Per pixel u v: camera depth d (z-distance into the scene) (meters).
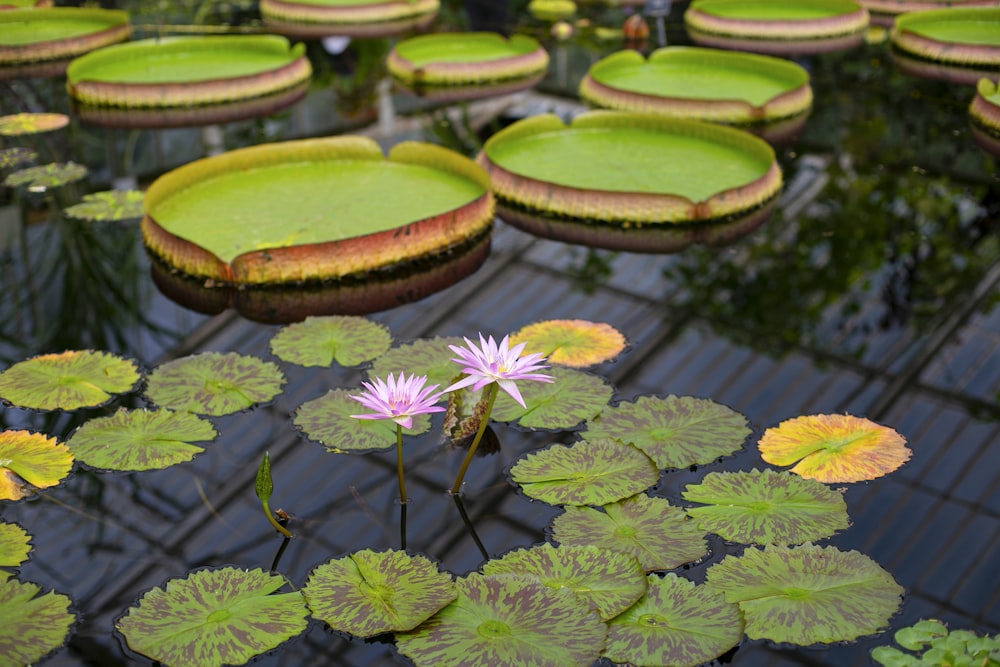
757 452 2.09
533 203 3.44
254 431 2.19
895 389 2.43
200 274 2.93
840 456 2.07
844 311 2.83
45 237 3.35
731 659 1.55
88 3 6.62
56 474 2.04
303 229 3.11
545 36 6.08
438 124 4.59
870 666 1.53
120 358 2.52
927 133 4.30
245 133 4.44
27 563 1.82
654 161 3.76
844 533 1.87
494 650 1.52
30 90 4.91
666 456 2.04
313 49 5.76
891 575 1.72
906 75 5.11
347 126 4.57
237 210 3.27
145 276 3.02
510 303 2.83
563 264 3.08
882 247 3.25
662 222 3.32
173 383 2.34
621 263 3.10
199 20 6.35
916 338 2.67
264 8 6.40
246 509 1.96
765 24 5.75
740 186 3.38
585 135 4.09
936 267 3.10
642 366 2.50
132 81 4.85
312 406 2.23
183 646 1.55
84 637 1.63
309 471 2.07
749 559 1.74
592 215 3.35
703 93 4.67
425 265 3.04
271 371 2.39
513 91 5.04
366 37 6.03
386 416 1.81
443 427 2.14
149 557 1.83
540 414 2.21
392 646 1.56
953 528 1.89
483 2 6.25
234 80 4.77
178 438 2.13
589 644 1.52
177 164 4.09
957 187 3.74
